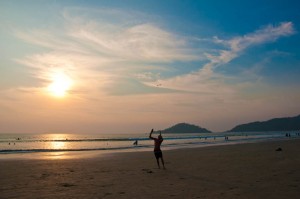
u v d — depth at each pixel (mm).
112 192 9094
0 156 27016
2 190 9531
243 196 8188
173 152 29156
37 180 11656
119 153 30734
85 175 13102
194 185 10148
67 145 62906
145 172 14039
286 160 18250
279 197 7988
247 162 17703
